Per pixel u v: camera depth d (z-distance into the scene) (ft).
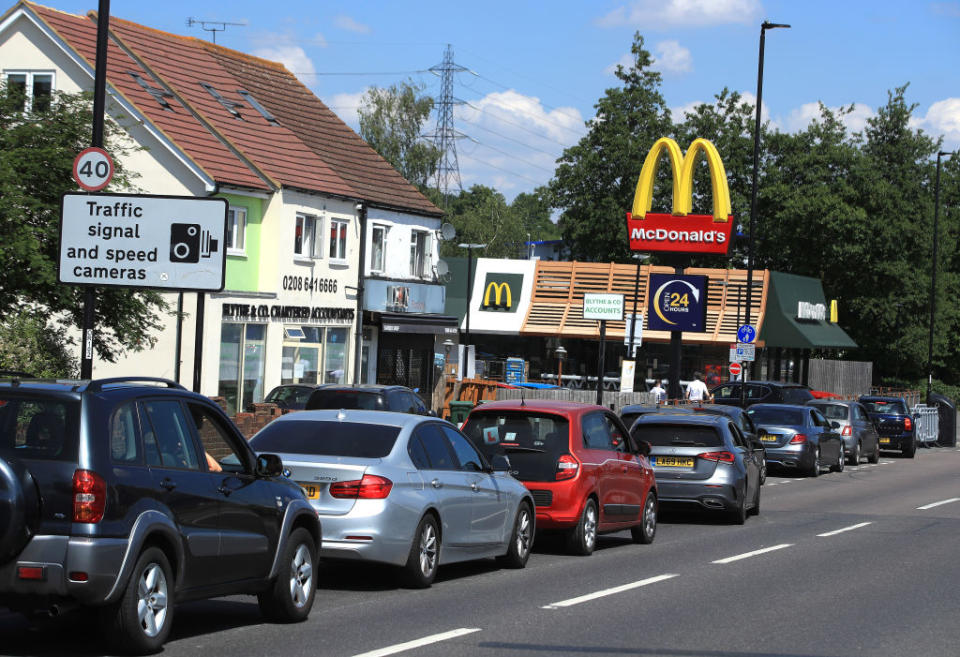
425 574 43.55
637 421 74.28
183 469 31.68
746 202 259.19
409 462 43.09
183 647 31.78
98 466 28.55
